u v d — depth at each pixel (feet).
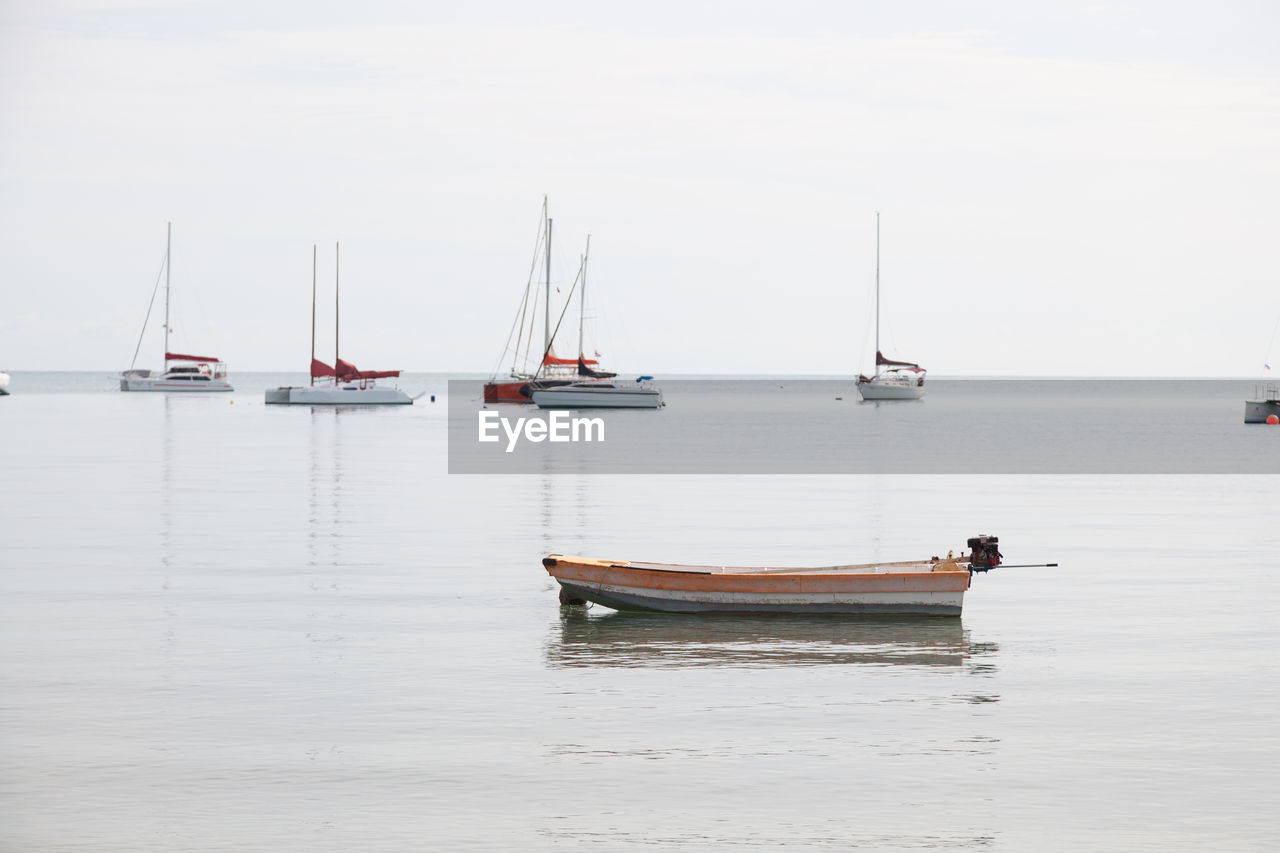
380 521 145.59
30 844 50.85
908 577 91.45
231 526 140.26
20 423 370.73
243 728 64.59
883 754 61.05
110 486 185.37
